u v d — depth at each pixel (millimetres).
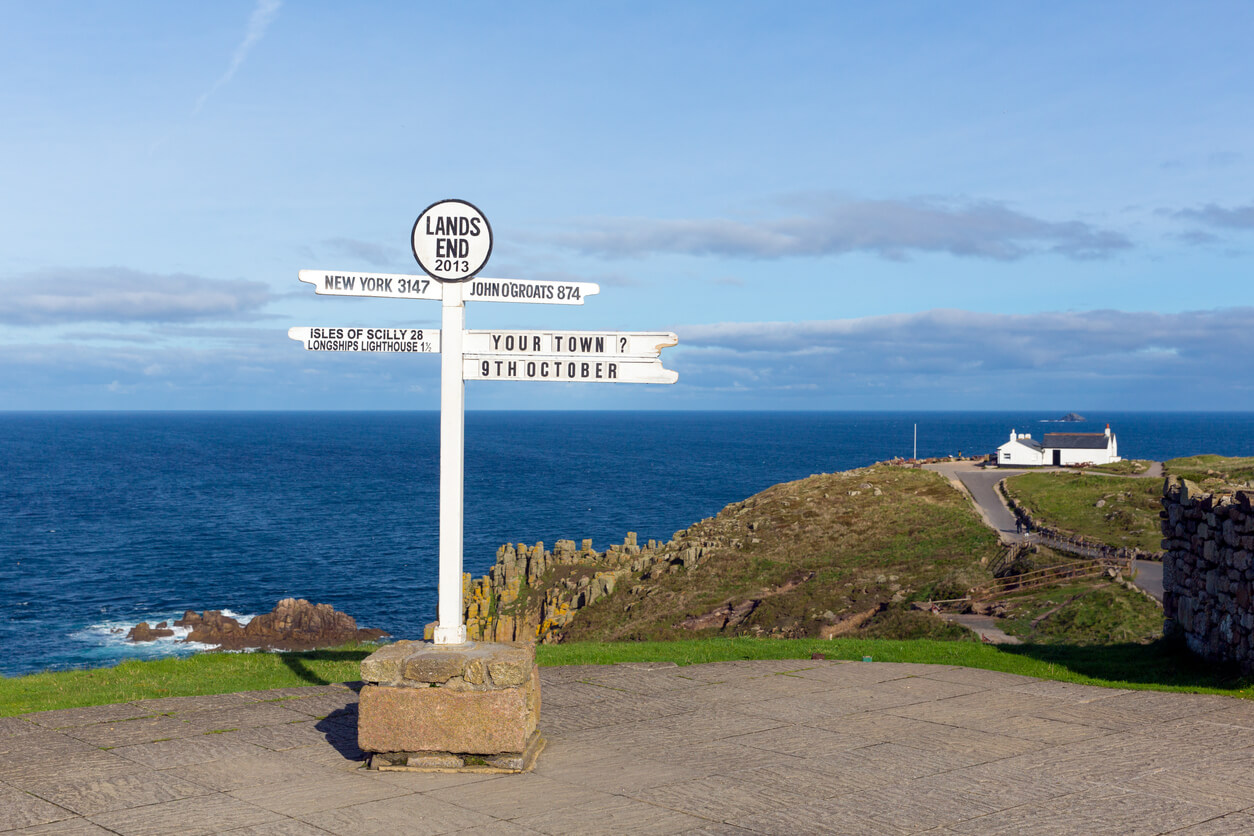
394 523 91750
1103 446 85938
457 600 8578
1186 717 9578
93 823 6500
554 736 8875
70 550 73438
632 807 6812
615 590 48562
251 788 7289
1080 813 6648
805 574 43062
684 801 6941
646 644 15172
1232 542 12891
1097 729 9094
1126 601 28422
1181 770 7680
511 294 8891
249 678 12039
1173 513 15414
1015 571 37844
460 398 8789
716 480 142000
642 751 8336
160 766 7887
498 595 53344
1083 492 56438
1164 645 14992
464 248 8766
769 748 8422
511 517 97875
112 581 61438
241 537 81562
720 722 9406
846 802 6906
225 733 8977
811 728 9156
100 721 9469
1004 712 9812
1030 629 28688
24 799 7027
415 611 55250
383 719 7672
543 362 8930
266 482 135250
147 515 95688
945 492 59250
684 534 58844
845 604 37406
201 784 7391
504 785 7344
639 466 170125
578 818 6586
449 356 8742
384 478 143500
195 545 76875
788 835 6250
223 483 133000
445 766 7688
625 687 11078
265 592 59250
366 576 65125
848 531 50125
